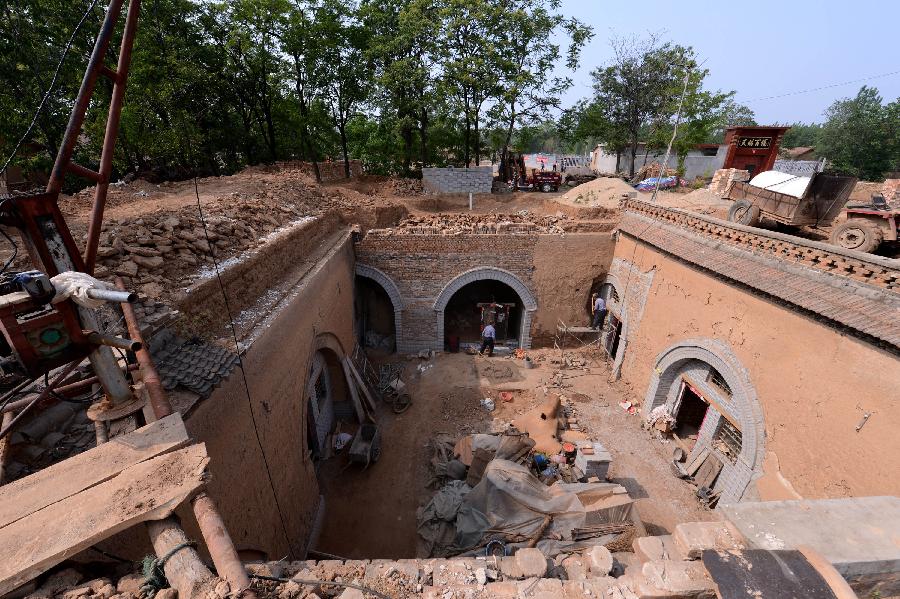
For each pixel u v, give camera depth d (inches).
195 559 104.9
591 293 653.3
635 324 538.9
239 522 228.1
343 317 504.4
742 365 358.6
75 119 144.6
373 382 557.6
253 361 262.4
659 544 148.9
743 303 361.1
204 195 493.0
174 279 276.4
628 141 1213.1
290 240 421.1
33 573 97.1
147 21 705.0
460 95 844.6
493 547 264.4
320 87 853.2
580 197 758.5
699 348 409.4
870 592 131.1
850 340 270.5
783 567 115.8
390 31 844.6
